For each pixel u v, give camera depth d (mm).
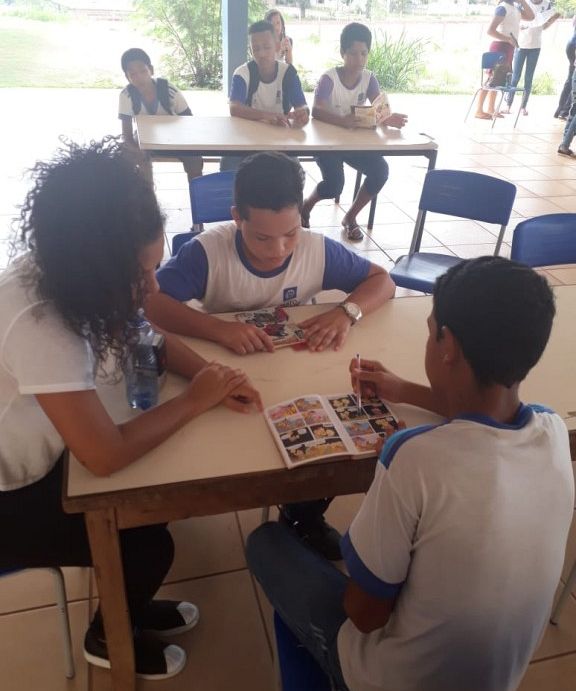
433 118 7238
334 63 8891
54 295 871
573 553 1811
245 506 1047
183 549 1749
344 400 1190
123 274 878
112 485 968
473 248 3902
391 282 1639
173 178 4836
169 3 7758
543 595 818
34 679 1408
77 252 835
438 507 742
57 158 856
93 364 970
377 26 9523
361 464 1058
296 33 9664
